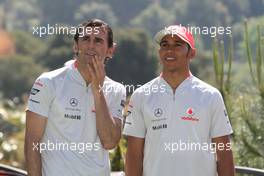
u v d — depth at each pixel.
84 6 158.12
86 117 9.49
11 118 22.42
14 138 21.38
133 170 9.78
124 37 91.12
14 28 161.62
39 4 173.50
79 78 9.52
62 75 9.56
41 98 9.45
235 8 135.62
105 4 157.12
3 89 123.31
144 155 9.73
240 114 14.18
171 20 141.38
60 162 9.41
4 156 19.91
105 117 9.39
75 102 9.48
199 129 9.54
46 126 9.50
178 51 9.57
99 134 9.47
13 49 127.75
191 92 9.59
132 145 9.77
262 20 14.91
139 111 9.70
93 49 9.48
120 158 14.47
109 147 9.52
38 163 9.43
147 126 9.66
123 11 153.75
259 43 14.54
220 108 9.60
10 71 122.69
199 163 9.56
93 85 9.41
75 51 9.61
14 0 184.62
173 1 148.75
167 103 9.57
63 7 163.75
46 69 106.56
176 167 9.53
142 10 152.50
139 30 94.25
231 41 14.62
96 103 9.41
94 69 9.43
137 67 88.56
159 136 9.56
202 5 140.25
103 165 9.54
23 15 176.12
